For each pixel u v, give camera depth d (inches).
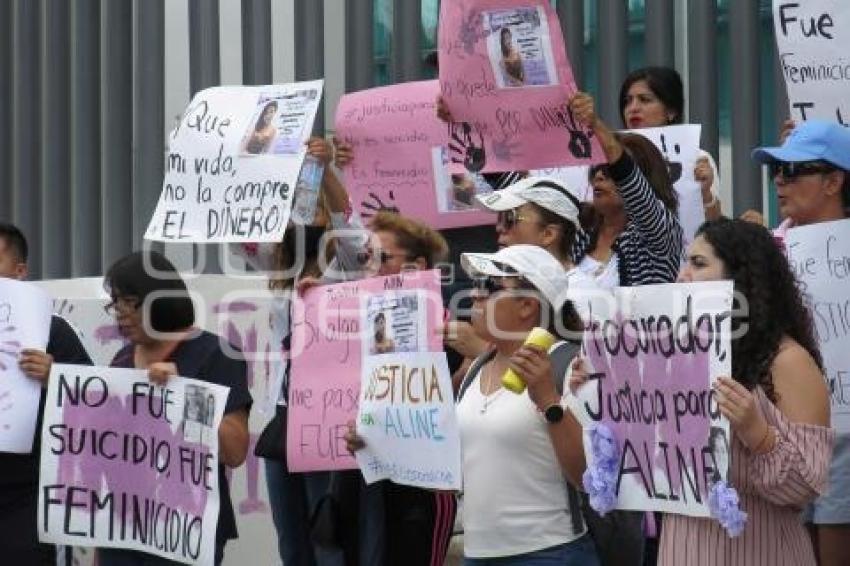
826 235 325.1
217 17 546.0
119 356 357.4
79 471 348.2
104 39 571.5
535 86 344.2
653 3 466.6
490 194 343.0
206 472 334.6
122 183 569.0
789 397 259.1
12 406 359.9
